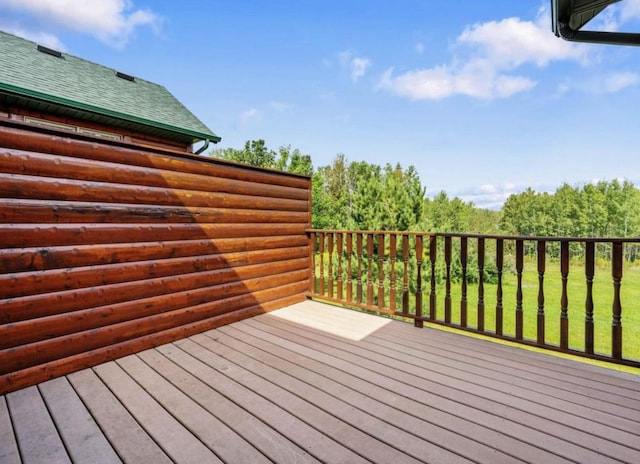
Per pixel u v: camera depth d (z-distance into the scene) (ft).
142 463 4.57
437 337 9.43
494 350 8.46
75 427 5.38
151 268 8.77
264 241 12.00
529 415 5.58
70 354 7.31
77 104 15.62
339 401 6.07
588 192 75.61
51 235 7.09
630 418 5.48
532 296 40.27
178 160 9.42
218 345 8.89
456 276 37.50
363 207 26.96
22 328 6.68
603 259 48.60
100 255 7.82
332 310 12.30
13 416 5.71
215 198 10.38
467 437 5.02
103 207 7.89
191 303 9.66
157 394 6.38
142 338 8.54
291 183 13.17
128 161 8.36
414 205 26.78
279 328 10.25
